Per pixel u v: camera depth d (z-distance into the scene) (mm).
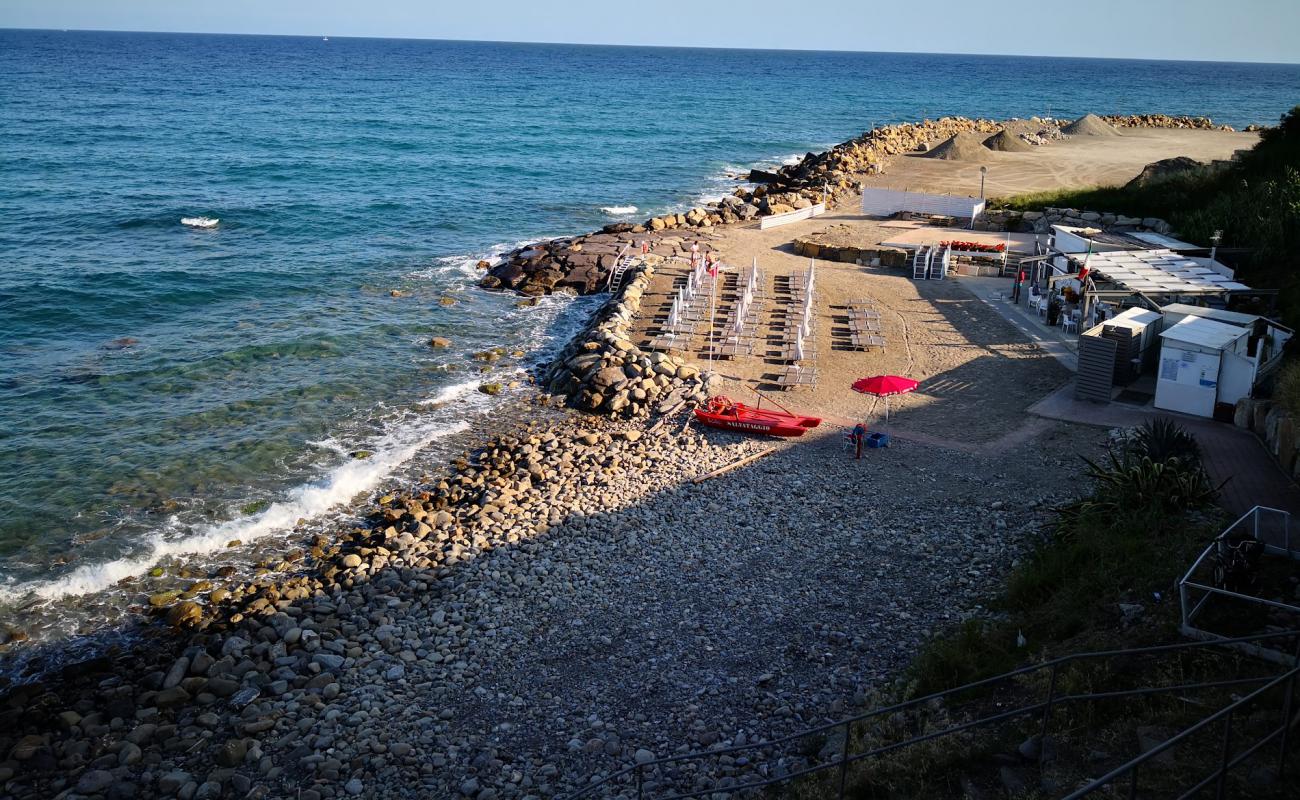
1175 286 28312
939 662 14234
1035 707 10625
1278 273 30984
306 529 22094
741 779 12859
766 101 154750
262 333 35500
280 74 196250
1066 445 23672
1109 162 68188
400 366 32500
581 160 82312
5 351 32969
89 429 26969
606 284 41938
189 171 70625
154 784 13914
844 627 16766
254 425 27562
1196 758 10164
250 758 14266
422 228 54500
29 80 154500
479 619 17719
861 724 13406
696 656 16219
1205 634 12641
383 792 13469
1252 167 41438
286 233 52281
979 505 20969
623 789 13023
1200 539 16062
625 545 20141
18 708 15773
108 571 20109
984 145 75875
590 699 15266
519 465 24734
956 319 34312
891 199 51812
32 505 22672
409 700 15539
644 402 28188
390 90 159625
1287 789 9273
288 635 17297
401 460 25484
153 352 33281
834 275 40438
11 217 52969
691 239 47344
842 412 26594
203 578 20031
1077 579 16016
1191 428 23375
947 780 11266
